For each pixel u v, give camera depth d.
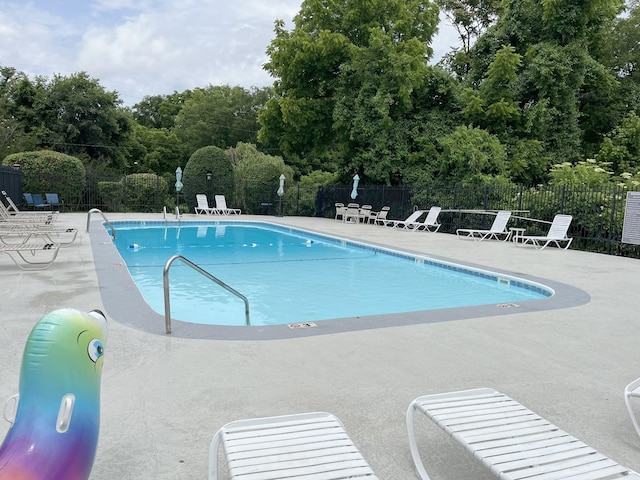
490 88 22.30
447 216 18.81
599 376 3.92
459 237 16.08
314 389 3.51
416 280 9.73
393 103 22.23
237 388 3.49
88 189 23.20
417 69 21.14
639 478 1.93
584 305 6.45
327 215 25.36
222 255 12.68
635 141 22.36
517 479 1.88
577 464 2.02
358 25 22.73
